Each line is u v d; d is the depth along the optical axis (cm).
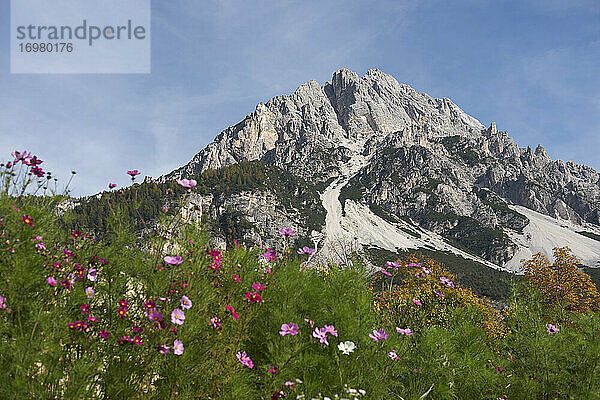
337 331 404
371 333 418
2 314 274
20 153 331
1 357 265
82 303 312
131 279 350
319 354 394
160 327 303
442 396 427
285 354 345
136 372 300
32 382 263
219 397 314
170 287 328
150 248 344
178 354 299
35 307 284
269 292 410
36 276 286
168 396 306
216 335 329
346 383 368
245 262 414
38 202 332
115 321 323
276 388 333
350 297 458
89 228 351
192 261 345
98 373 292
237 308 360
